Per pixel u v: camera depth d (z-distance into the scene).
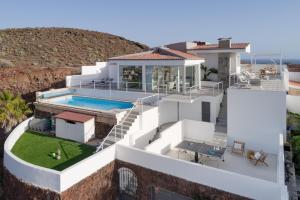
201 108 21.86
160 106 21.27
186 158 17.47
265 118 17.47
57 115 20.77
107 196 15.74
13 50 54.97
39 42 62.03
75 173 13.60
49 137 20.73
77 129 19.55
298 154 15.99
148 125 19.98
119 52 65.62
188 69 24.50
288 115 22.02
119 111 19.77
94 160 14.72
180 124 19.80
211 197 13.18
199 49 29.50
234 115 18.47
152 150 16.80
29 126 22.75
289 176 13.95
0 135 23.45
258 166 16.17
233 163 16.67
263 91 17.33
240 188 12.38
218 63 29.16
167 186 14.48
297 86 27.38
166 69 23.88
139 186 15.52
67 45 63.22
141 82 25.44
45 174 13.26
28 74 34.66
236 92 18.19
